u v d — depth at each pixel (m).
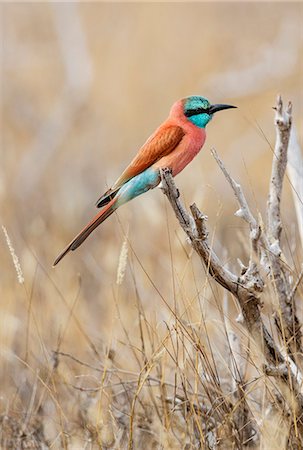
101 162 21.02
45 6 25.45
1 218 14.98
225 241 12.92
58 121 21.88
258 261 7.48
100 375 9.62
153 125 22.38
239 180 18.47
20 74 24.05
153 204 13.55
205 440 7.66
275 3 24.48
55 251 13.84
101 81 23.17
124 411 8.69
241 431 7.77
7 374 10.00
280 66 22.03
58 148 21.41
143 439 8.38
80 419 8.84
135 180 8.80
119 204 8.75
